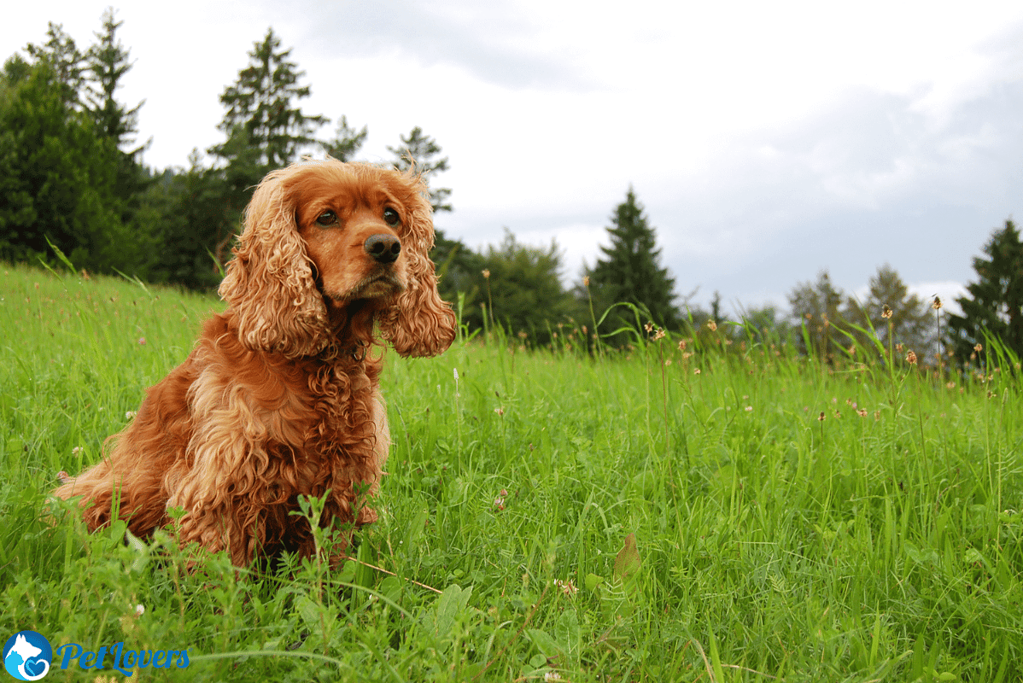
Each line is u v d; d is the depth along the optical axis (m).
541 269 38.53
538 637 2.03
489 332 6.94
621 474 3.57
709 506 3.23
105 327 5.79
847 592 2.65
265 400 2.65
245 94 45.78
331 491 2.74
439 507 3.03
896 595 2.68
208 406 2.67
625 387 5.70
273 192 2.95
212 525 2.56
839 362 5.51
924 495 3.31
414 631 2.09
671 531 3.01
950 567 2.68
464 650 1.94
